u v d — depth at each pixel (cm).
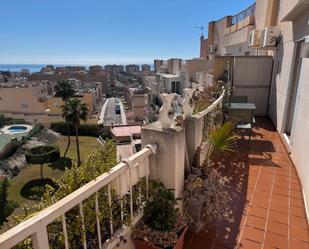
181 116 238
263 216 270
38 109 4141
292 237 238
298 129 381
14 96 4038
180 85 2673
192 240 235
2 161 2491
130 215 188
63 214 124
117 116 5166
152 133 209
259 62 710
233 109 488
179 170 218
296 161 376
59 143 3362
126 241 184
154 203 199
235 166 391
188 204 235
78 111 2647
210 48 1667
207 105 343
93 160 181
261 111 744
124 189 177
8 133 3506
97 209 152
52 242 148
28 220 108
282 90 561
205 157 299
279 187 329
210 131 326
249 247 226
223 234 243
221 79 780
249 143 486
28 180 2106
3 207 1123
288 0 446
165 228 191
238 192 318
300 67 448
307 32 396
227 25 1352
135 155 187
